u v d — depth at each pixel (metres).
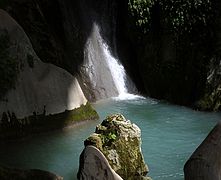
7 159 8.34
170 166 7.83
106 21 14.41
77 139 9.34
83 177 6.00
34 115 9.56
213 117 11.12
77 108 10.30
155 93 13.40
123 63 14.20
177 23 12.49
